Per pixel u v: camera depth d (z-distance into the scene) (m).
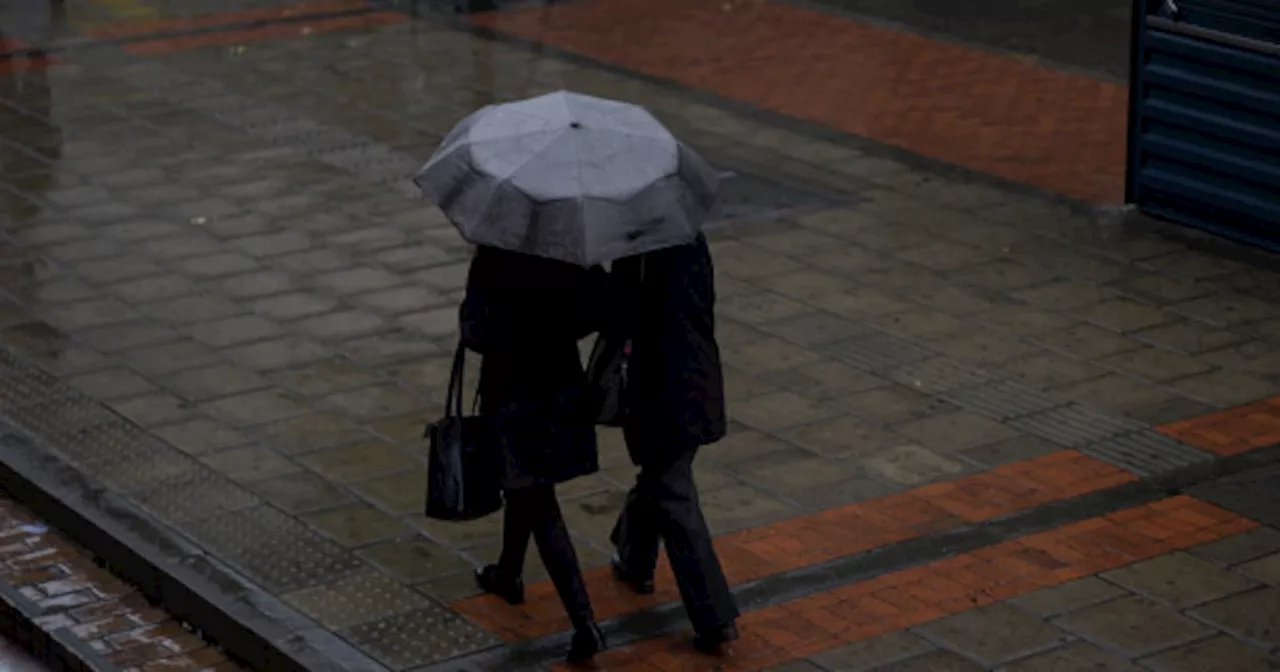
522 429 16.80
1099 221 30.17
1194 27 29.09
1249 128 28.62
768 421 22.97
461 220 16.14
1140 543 19.97
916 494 21.14
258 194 31.14
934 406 23.41
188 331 25.69
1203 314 26.41
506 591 18.78
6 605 19.58
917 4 45.25
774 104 36.81
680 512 17.45
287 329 25.77
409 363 24.70
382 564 19.61
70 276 27.56
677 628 18.38
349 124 35.09
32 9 43.38
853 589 19.08
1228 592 18.95
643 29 42.59
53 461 21.95
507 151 16.30
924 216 30.36
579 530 20.33
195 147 33.56
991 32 42.62
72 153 33.12
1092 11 44.62
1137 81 30.14
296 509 20.81
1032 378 24.25
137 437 22.58
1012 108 36.66
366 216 30.14
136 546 19.94
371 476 21.62
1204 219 29.70
